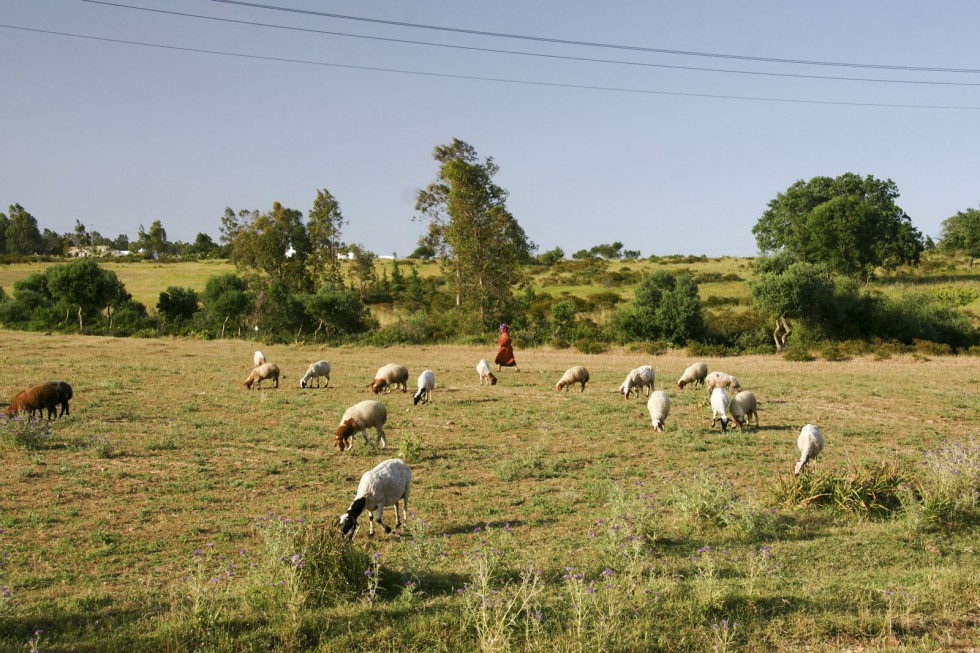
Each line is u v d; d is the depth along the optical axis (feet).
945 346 132.36
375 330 190.19
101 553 30.30
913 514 35.32
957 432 63.16
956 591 26.08
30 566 28.63
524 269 325.01
